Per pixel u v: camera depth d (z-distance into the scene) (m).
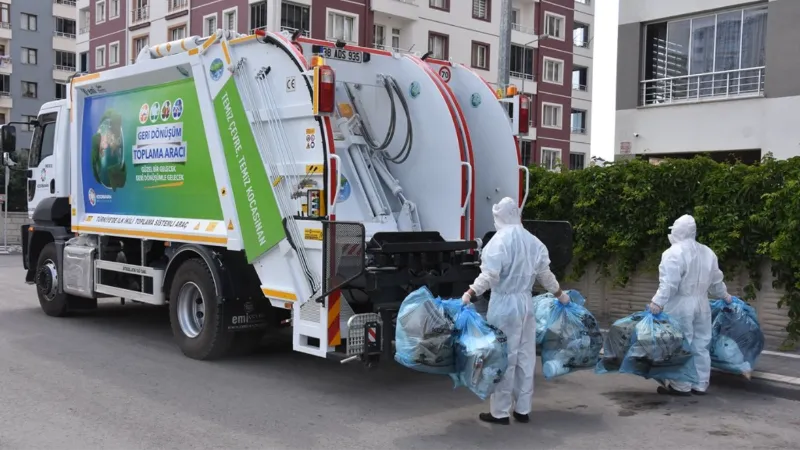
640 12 16.23
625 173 9.39
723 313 7.00
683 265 6.56
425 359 5.45
